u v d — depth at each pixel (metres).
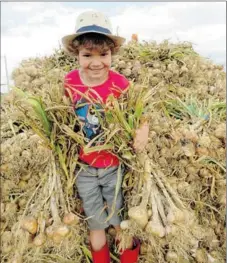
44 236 0.91
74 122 0.94
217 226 1.12
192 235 0.97
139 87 0.99
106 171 0.96
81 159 0.96
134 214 0.89
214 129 1.22
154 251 1.03
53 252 1.04
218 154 1.16
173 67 1.55
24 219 0.92
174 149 1.12
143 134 0.94
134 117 0.94
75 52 0.97
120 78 0.97
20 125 1.29
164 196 0.94
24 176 1.13
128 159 0.94
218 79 1.62
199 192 1.12
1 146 1.18
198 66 1.63
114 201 0.93
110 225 1.08
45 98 1.01
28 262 1.01
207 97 1.47
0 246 1.04
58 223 0.91
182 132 1.16
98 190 0.97
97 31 0.90
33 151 1.13
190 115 1.29
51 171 0.97
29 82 1.62
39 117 0.94
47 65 1.71
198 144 1.15
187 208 1.00
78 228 0.96
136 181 0.95
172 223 0.90
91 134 0.95
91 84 0.95
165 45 1.71
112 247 1.08
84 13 0.93
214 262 1.05
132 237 0.98
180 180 1.09
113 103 0.92
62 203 0.94
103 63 0.92
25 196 1.07
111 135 0.91
